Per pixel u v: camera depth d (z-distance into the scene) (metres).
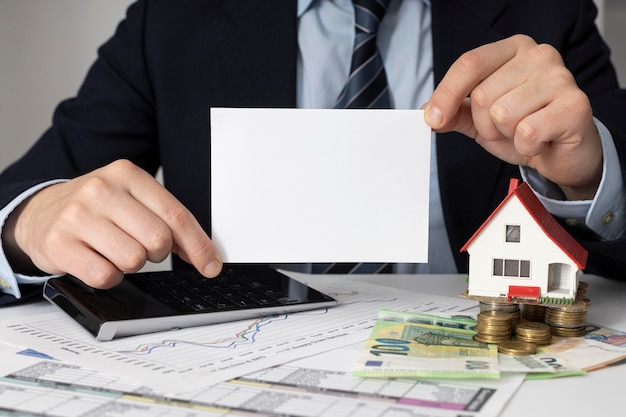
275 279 0.88
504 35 1.24
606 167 0.84
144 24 1.30
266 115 0.72
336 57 1.29
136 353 0.64
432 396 0.54
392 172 0.73
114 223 0.75
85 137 1.28
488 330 0.65
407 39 1.30
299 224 0.73
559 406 0.53
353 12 1.28
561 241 0.68
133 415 0.51
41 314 0.79
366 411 0.51
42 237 0.78
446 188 1.20
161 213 0.74
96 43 1.99
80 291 0.78
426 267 1.28
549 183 0.91
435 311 0.79
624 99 1.13
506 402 0.53
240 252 0.74
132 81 1.30
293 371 0.59
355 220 0.73
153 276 0.87
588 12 1.32
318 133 0.73
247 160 0.73
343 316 0.77
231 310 0.74
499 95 0.77
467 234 1.22
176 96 1.26
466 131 0.86
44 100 2.00
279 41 1.24
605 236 0.90
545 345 0.65
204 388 0.56
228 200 0.73
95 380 0.57
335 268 1.22
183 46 1.27
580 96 0.78
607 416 0.51
